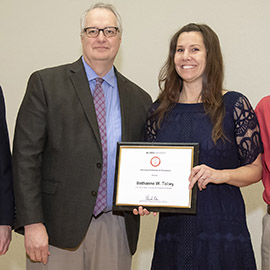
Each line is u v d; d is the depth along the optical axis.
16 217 2.13
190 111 2.20
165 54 3.47
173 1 3.46
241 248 2.06
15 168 2.14
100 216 2.28
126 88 2.44
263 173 2.36
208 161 2.09
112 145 2.25
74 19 3.54
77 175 2.16
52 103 2.18
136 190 2.08
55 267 2.21
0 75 3.61
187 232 2.08
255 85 3.43
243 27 3.41
